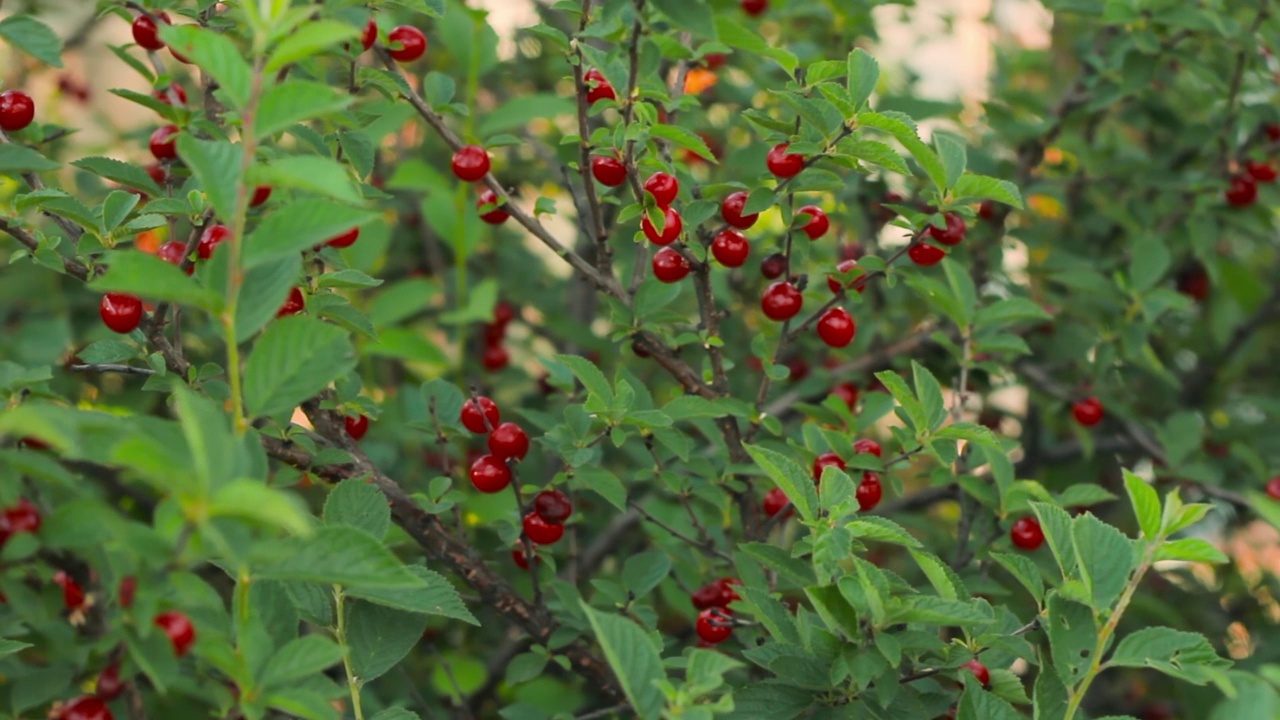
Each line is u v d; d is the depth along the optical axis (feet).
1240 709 2.91
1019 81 5.05
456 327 4.26
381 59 3.38
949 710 3.13
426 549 3.29
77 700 2.91
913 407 3.25
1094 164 4.08
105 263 3.13
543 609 3.34
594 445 3.36
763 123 3.24
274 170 2.77
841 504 3.04
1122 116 4.24
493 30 3.97
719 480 3.38
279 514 2.70
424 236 4.39
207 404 2.76
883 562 4.18
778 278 3.42
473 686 3.74
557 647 3.33
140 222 3.14
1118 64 3.95
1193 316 4.49
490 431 3.28
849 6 4.00
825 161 3.24
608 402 3.22
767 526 3.41
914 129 3.15
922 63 5.79
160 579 2.82
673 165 3.36
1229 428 4.20
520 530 3.32
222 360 3.96
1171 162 4.18
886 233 4.14
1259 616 4.35
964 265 4.04
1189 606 4.30
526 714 3.46
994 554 3.11
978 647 3.07
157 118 4.48
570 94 4.44
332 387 3.28
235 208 2.81
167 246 3.21
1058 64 4.79
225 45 2.80
